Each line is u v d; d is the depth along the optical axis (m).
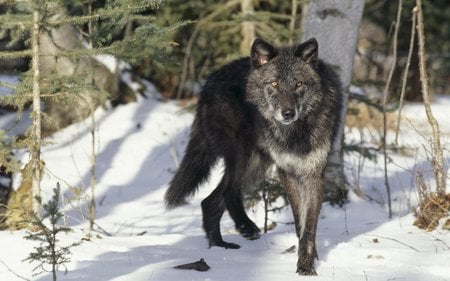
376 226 14.23
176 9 29.44
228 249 12.82
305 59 12.66
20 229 13.92
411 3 34.59
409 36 36.47
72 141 25.00
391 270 10.72
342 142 17.16
